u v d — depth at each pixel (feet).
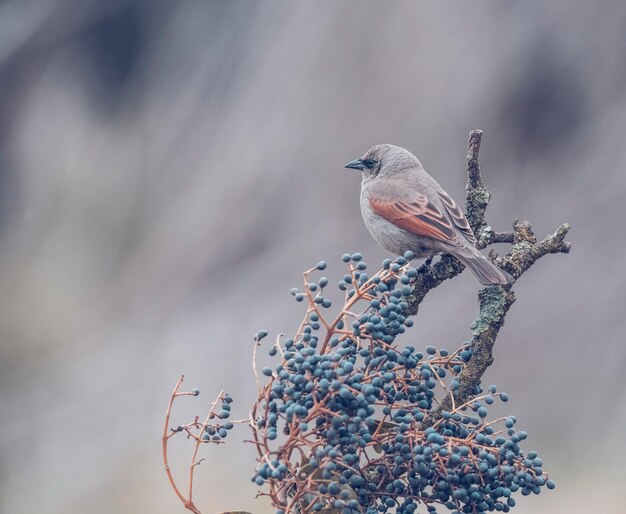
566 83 52.85
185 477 43.96
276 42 58.85
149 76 63.16
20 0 64.44
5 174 63.00
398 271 14.30
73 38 63.77
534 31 52.90
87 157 62.34
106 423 49.60
